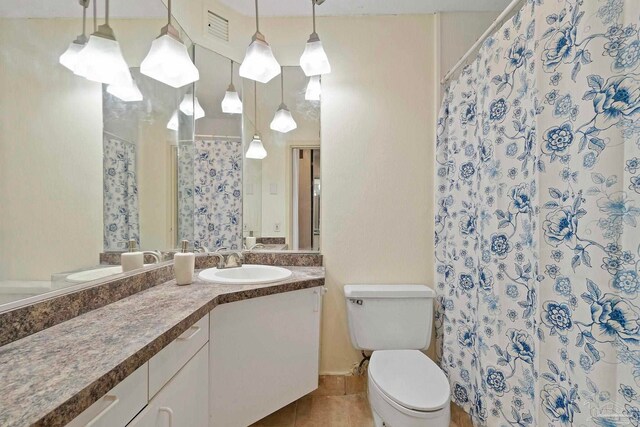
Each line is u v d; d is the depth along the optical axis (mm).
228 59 1809
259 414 1349
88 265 1039
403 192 1851
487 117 1341
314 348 1540
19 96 791
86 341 751
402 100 1848
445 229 1768
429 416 1103
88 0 1036
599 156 833
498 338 1279
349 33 1848
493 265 1302
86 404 544
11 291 760
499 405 1272
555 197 963
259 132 1869
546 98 992
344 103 1853
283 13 1841
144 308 1023
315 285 1495
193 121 1725
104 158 1130
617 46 806
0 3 741
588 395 855
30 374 591
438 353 1803
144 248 1373
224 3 1770
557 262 958
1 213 741
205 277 1464
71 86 972
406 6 1780
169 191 1560
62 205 935
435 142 1827
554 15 970
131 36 1271
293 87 1876
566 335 926
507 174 1225
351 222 1856
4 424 443
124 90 1234
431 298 1670
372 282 1839
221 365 1233
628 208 782
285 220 1899
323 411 1620
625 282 786
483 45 1371
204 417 1152
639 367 761
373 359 1445
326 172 1868
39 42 852
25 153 808
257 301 1334
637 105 767
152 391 807
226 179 1816
